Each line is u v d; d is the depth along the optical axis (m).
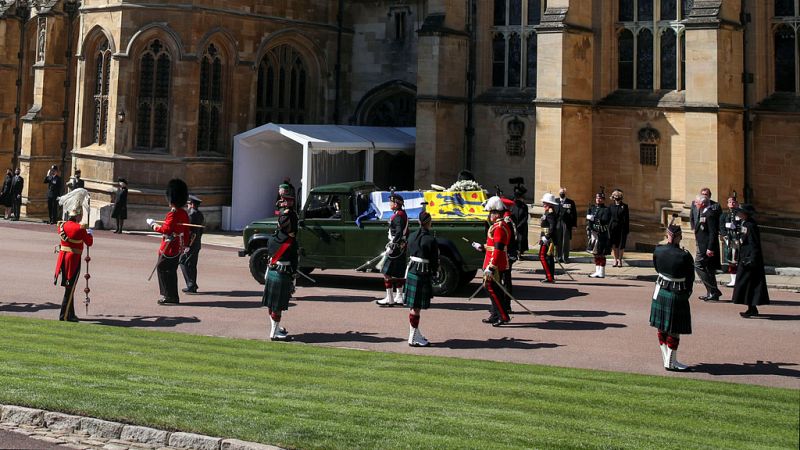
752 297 17.05
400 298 18.50
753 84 26.62
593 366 13.06
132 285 20.53
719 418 9.73
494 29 32.56
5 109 43.09
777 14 26.36
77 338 13.98
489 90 32.78
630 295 19.88
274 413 9.62
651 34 28.64
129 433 9.29
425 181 32.25
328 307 18.16
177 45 33.16
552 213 21.91
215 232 33.59
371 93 38.69
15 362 11.84
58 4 39.16
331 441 8.73
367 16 38.78
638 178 28.72
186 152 33.34
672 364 12.74
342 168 32.81
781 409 10.18
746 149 26.80
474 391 10.85
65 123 39.94
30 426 9.73
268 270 14.83
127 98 33.62
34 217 39.47
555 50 28.06
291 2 36.97
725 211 25.70
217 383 10.98
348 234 20.48
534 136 31.47
